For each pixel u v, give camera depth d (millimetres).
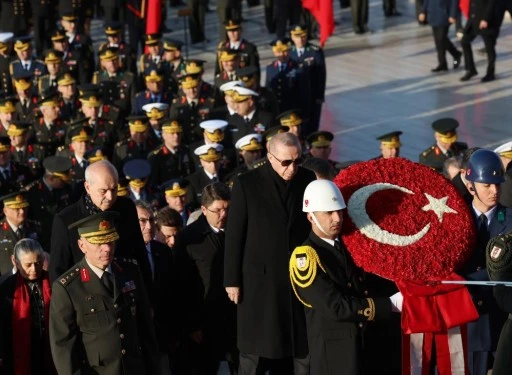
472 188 10367
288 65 22781
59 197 16031
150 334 10648
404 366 9875
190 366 12445
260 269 10961
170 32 32938
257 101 19078
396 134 17266
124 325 10336
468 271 10266
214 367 12453
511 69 27344
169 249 12383
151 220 12195
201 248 12000
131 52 25359
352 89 26547
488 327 10320
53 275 11000
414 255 9734
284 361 11688
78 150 17750
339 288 9773
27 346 11430
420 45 30422
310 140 17031
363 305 9586
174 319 12234
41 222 15883
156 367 10695
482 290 10188
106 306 10266
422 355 9859
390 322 10164
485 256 10156
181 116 20375
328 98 25922
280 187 10898
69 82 21484
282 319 11000
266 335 11008
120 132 19844
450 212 10055
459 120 23594
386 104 25125
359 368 9875
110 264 10414
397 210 10000
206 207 11906
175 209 14461
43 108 19875
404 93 25922
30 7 30719
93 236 10070
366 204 10008
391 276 9672
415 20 33344
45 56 24734
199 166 17578
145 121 18625
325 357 9945
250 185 10938
